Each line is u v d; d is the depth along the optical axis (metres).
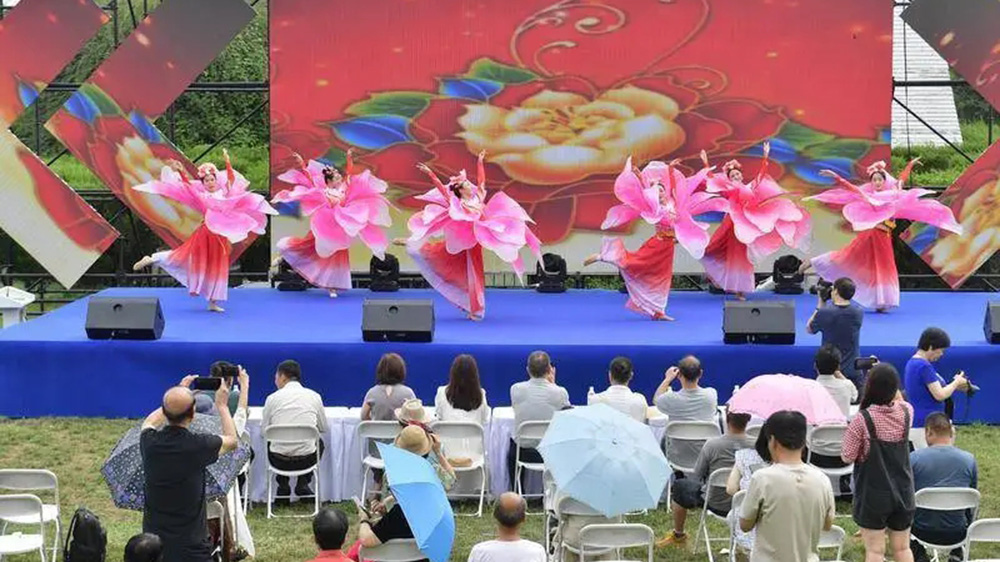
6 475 9.33
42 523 9.02
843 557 9.93
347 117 17.73
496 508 7.72
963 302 16.66
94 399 13.70
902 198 15.54
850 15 17.56
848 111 17.67
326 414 11.41
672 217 15.19
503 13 17.58
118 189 17.52
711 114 17.69
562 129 17.70
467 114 17.72
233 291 17.30
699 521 10.71
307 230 17.75
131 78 17.42
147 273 21.00
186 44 17.44
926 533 8.91
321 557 7.27
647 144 17.72
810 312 15.86
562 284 17.53
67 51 17.34
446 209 14.92
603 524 8.54
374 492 10.76
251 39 24.64
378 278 17.38
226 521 8.66
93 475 11.87
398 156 17.80
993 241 17.06
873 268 15.79
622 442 8.41
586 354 13.66
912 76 23.06
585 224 17.84
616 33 17.58
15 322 16.06
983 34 17.33
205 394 10.12
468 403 11.03
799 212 15.76
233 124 24.23
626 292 17.47
